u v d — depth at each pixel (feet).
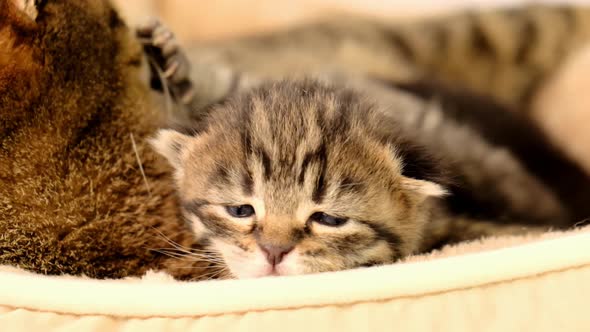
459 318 0.80
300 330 0.81
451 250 0.91
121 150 0.92
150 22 1.03
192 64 1.10
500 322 0.80
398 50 1.44
